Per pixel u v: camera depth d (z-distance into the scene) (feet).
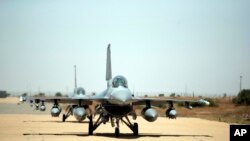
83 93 297.33
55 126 250.57
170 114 196.03
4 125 249.14
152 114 183.62
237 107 553.23
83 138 172.96
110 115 185.47
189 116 408.67
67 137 177.58
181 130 231.91
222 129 240.73
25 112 453.58
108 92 180.45
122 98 168.35
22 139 167.43
